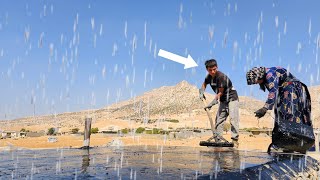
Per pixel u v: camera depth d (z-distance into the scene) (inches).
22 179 78.0
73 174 85.0
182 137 827.4
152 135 861.2
